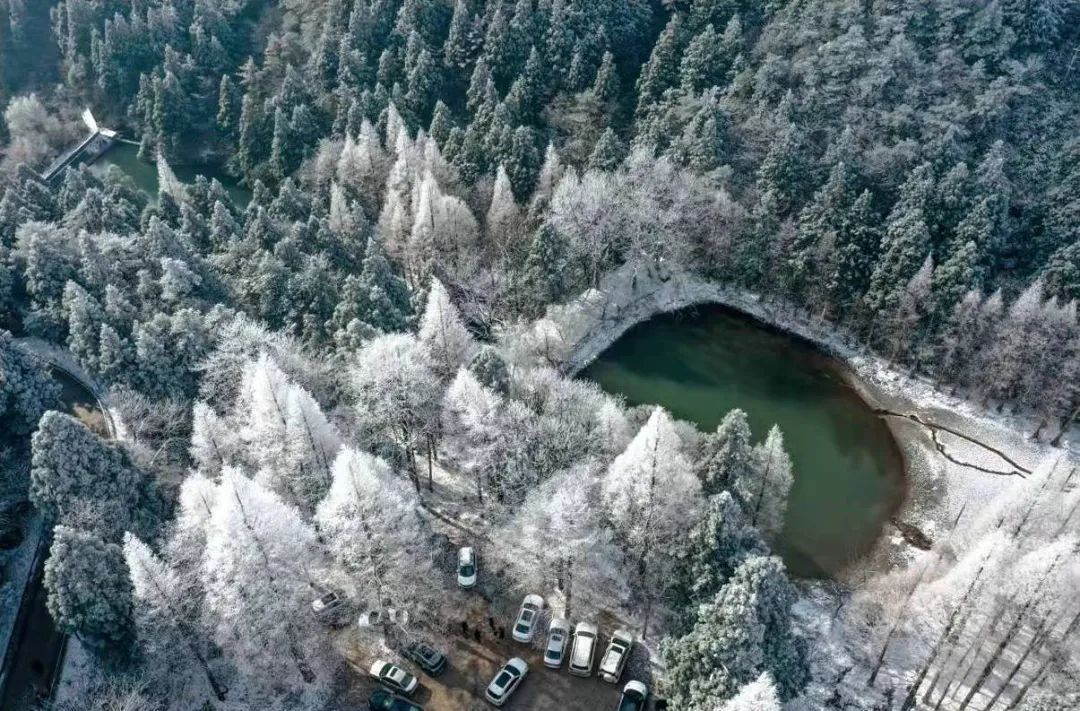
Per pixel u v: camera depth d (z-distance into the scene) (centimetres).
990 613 6103
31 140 15988
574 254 11362
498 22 14488
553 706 6319
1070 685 5769
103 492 7031
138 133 17075
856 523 8850
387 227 12400
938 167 11612
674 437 6788
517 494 7588
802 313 11788
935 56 12962
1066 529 7069
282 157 14775
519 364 9481
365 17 15500
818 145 12675
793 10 13962
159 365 8594
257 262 10456
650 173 11850
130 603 6244
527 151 12875
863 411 10419
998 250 10819
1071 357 9631
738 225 11775
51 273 10012
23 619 7169
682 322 11888
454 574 7306
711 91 12950
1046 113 12175
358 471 5994
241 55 17438
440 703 6325
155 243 10256
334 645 6731
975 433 9944
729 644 5475
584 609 7019
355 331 8644
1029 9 12762
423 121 14788
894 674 6900
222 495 5500
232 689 6456
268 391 6938
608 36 14600
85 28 17262
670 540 6794
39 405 8325
